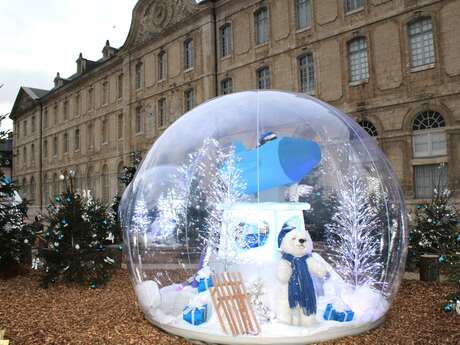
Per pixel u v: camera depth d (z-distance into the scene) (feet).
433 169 61.67
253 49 85.87
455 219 33.01
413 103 62.85
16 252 33.65
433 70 60.95
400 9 64.34
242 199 19.29
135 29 117.29
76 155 145.89
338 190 19.61
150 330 18.08
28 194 179.42
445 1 59.93
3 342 15.74
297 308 16.42
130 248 21.86
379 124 66.28
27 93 181.47
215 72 93.61
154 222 21.47
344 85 70.79
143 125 115.34
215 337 16.12
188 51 102.32
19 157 190.08
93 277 29.40
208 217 19.60
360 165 20.42
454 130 58.49
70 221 29.86
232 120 20.92
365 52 69.36
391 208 20.35
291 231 16.99
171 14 105.09
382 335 16.94
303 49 77.00
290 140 19.54
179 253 20.83
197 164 20.79
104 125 132.87
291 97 22.08
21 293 26.96
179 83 102.53
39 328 18.51
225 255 18.19
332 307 17.29
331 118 21.20
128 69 120.47
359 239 19.12
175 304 18.42
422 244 31.19
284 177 19.40
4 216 34.06
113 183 125.39
